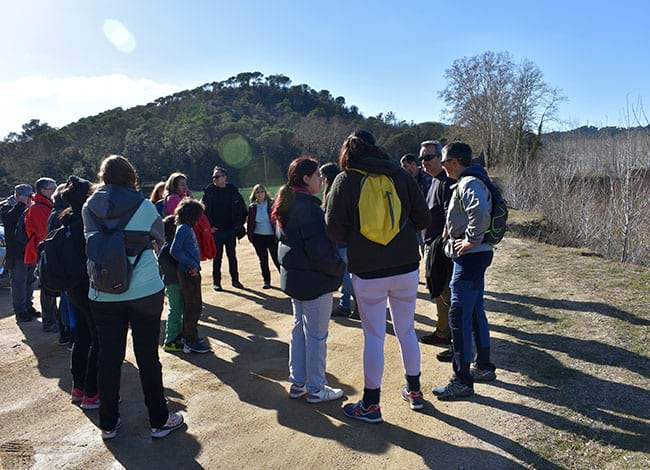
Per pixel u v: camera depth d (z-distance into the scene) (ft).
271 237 25.02
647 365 13.55
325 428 11.27
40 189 19.54
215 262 25.08
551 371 13.48
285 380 14.14
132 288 10.34
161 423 11.03
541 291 21.48
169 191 23.00
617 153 39.78
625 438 10.09
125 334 10.99
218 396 13.15
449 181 14.57
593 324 16.97
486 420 11.12
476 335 13.16
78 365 12.98
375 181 10.50
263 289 25.46
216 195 24.94
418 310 20.59
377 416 11.26
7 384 14.47
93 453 10.62
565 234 39.63
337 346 16.47
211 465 10.08
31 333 19.45
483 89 137.18
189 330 16.25
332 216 10.71
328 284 12.02
